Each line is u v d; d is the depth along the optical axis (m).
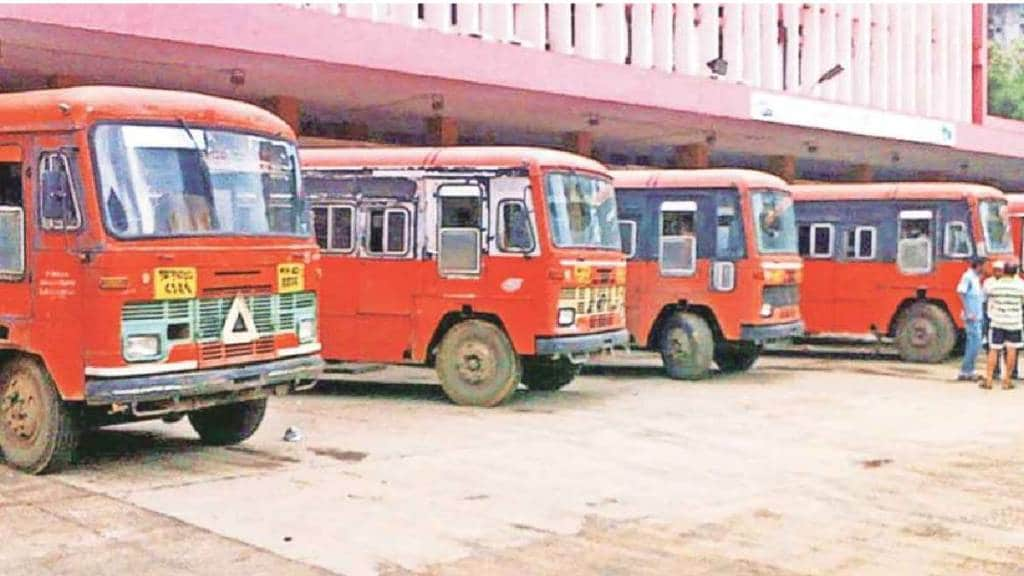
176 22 14.55
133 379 8.90
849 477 9.91
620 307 14.70
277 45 15.58
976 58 33.50
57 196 9.02
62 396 9.09
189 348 9.23
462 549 7.44
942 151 28.98
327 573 6.86
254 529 7.80
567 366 15.23
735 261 16.50
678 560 7.30
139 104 9.28
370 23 16.62
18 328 9.27
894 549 7.67
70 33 13.93
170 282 9.11
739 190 16.52
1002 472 10.22
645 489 9.28
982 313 17.39
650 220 17.00
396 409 13.55
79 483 9.17
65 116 9.01
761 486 9.50
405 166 13.95
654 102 20.89
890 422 12.98
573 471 9.92
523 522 8.16
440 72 17.52
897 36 30.03
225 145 9.75
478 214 13.62
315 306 10.50
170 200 9.27
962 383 16.83
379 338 14.07
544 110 20.53
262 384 9.70
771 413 13.52
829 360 20.38
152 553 7.21
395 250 14.01
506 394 13.58
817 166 31.95
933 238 19.50
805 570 7.14
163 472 9.62
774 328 16.69
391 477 9.52
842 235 20.22
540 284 13.30
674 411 13.55
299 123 19.77
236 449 10.78
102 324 8.85
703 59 24.77
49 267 9.10
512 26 20.61
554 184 13.52
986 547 7.75
